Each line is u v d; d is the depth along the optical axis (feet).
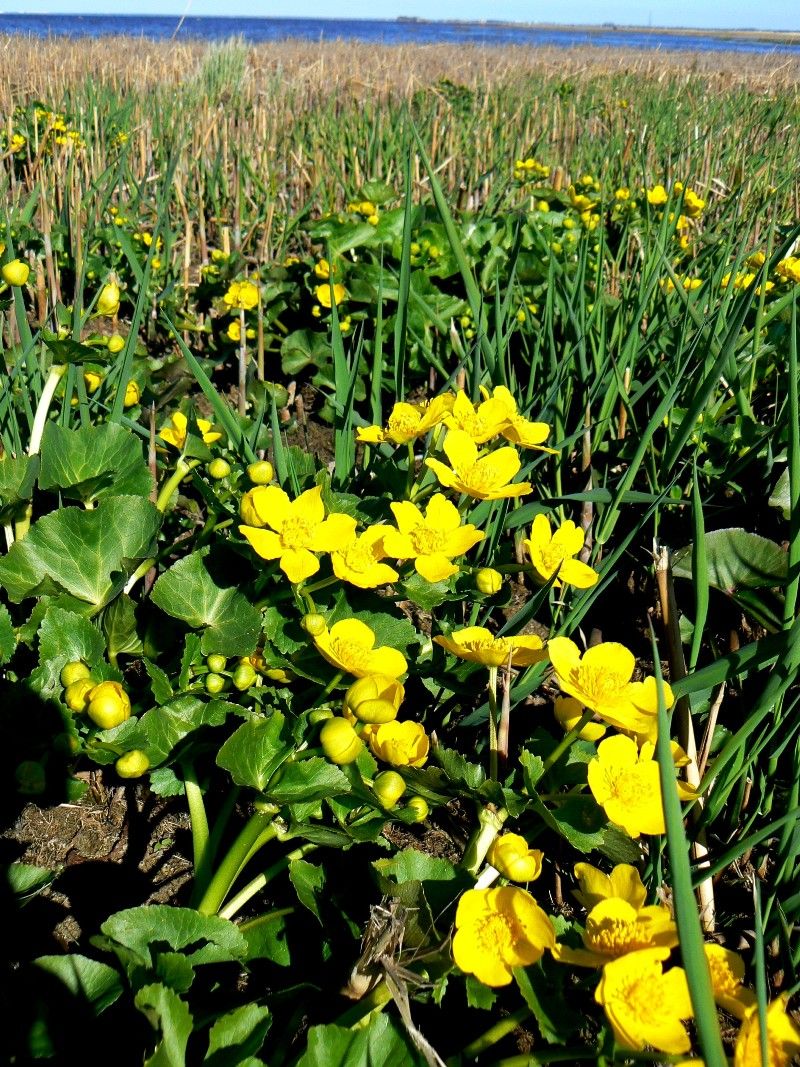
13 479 1.24
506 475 1.19
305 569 1.02
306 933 1.02
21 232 2.65
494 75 9.56
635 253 3.39
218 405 1.42
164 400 2.07
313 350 2.71
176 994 0.75
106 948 0.83
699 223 3.82
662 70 10.04
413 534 1.11
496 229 3.15
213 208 4.26
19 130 4.83
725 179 4.90
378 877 0.90
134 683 1.35
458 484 1.15
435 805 1.19
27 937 1.00
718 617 1.60
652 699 0.92
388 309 2.83
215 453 1.43
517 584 1.86
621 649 0.95
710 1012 0.58
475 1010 0.96
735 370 1.88
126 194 4.40
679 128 6.18
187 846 1.16
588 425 1.79
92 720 0.94
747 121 6.55
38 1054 0.77
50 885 1.08
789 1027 0.68
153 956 0.85
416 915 0.85
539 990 0.83
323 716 1.05
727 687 1.44
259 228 3.99
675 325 2.14
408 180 1.59
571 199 3.61
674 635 1.21
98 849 1.14
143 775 1.22
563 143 6.31
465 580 1.30
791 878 1.04
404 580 1.26
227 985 0.96
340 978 0.95
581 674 0.93
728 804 1.21
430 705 1.36
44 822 1.16
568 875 1.16
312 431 2.60
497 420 1.26
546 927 0.76
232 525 1.23
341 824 0.98
